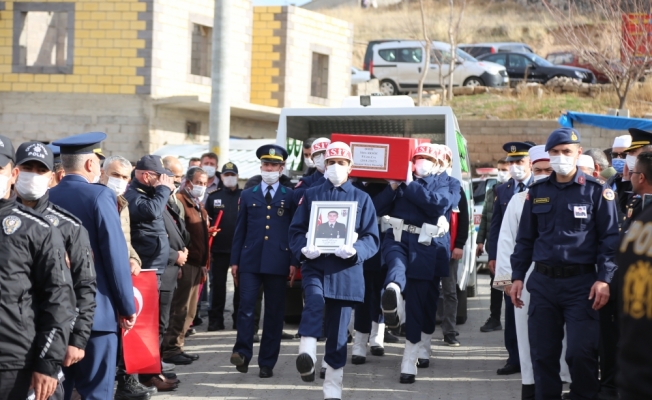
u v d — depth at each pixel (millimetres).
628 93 26969
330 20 25812
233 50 23219
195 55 22766
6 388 4473
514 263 6707
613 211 6281
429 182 8141
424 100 28797
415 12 53750
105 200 5699
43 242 4586
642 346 2764
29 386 4574
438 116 10758
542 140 23484
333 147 7328
